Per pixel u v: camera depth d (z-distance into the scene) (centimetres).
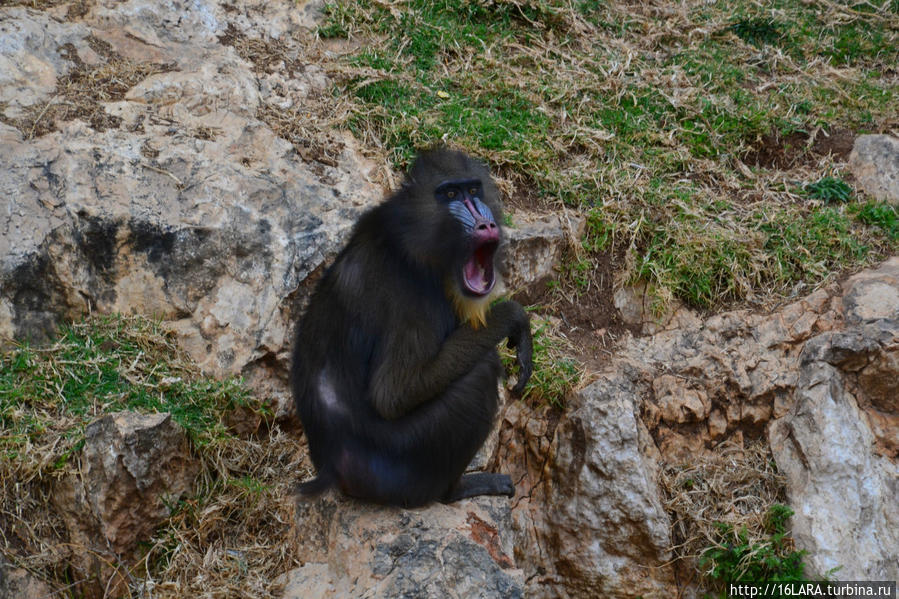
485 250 602
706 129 973
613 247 853
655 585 725
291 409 733
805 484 727
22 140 732
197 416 675
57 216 695
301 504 635
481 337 592
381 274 579
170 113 797
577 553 741
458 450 597
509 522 651
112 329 693
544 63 1013
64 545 597
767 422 774
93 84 799
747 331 804
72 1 875
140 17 882
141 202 718
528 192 870
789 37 1151
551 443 766
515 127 916
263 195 751
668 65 1057
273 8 964
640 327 832
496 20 1062
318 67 909
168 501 635
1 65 777
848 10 1215
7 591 569
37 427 613
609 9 1138
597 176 887
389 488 601
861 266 855
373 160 833
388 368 563
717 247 840
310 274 745
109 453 604
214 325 717
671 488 740
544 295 834
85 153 731
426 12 1031
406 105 898
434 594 556
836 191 927
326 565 604
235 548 642
